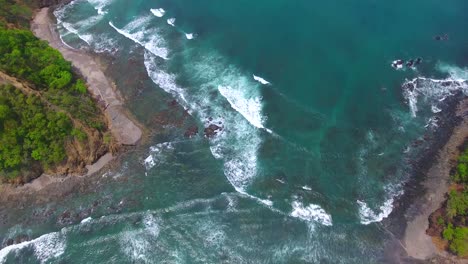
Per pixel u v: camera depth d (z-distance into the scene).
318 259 48.62
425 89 65.88
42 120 55.75
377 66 69.50
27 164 55.44
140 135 61.00
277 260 48.69
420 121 61.88
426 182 54.94
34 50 66.12
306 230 51.12
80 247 50.56
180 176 56.75
